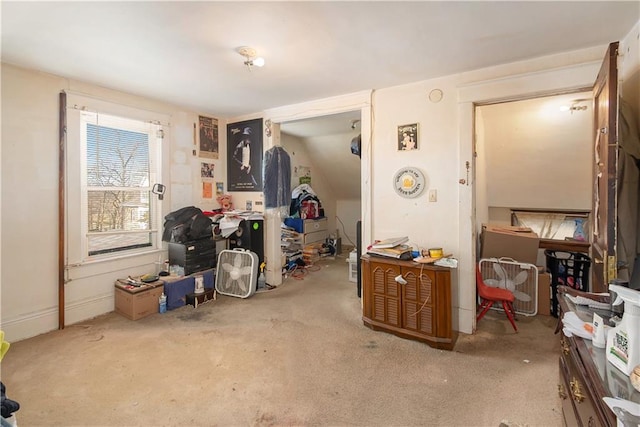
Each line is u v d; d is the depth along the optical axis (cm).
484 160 385
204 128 389
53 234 264
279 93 308
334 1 157
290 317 292
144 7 162
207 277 348
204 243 348
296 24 180
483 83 247
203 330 263
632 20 175
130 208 323
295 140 551
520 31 189
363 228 310
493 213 440
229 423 157
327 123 440
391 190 294
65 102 267
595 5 161
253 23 179
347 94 311
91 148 292
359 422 158
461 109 257
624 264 161
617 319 109
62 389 182
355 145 350
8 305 240
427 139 274
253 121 390
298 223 526
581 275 289
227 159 417
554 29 186
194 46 207
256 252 376
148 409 167
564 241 365
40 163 256
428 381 192
